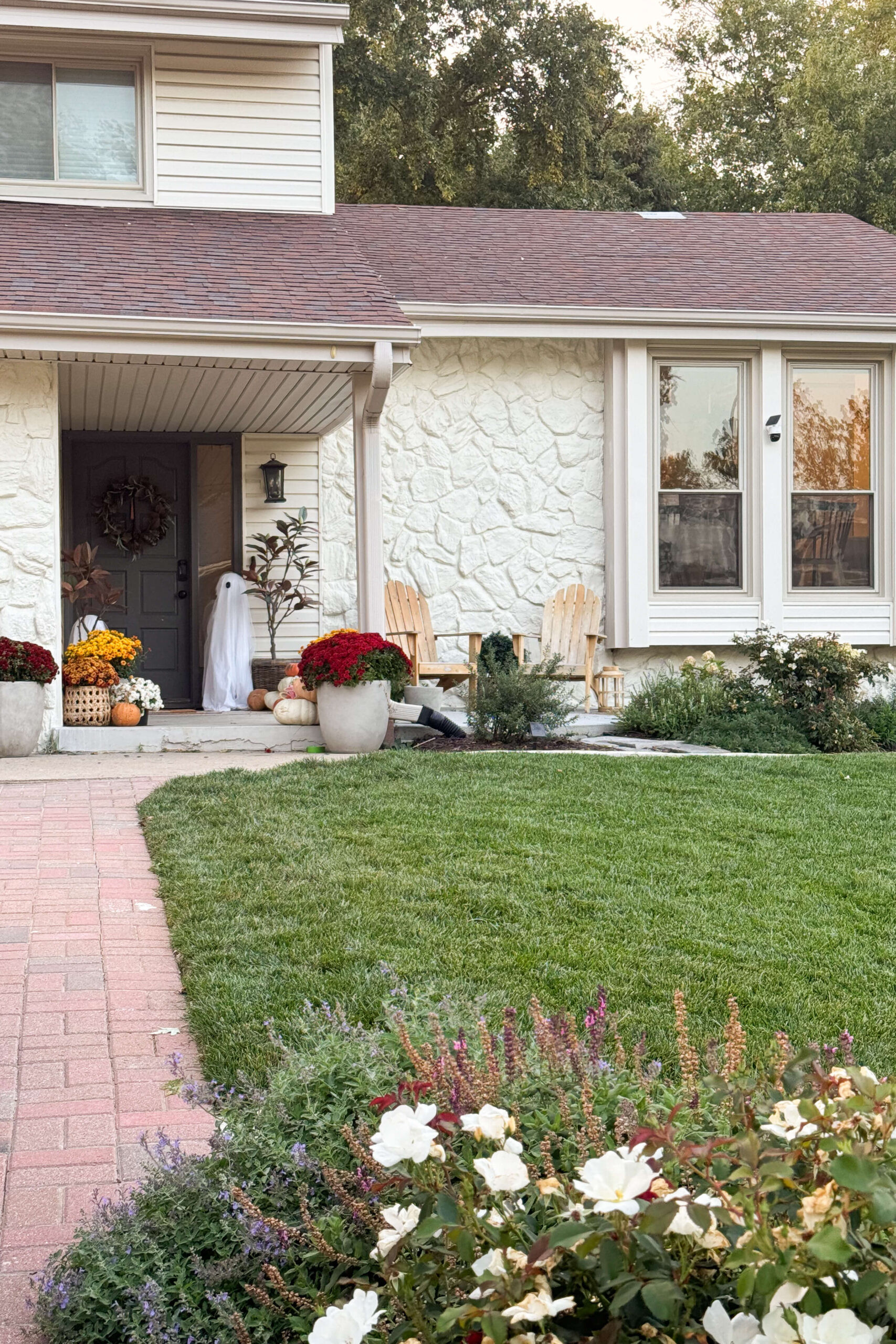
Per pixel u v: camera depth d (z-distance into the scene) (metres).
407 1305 1.80
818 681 10.74
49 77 10.75
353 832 6.27
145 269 9.57
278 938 4.72
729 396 12.43
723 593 12.38
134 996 4.25
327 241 10.59
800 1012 4.12
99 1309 2.30
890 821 6.75
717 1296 1.73
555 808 6.87
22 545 9.37
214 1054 3.64
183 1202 2.49
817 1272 1.50
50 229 10.12
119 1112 3.37
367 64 22.22
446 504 12.27
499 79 23.94
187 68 10.86
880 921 5.11
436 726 9.77
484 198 24.66
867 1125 1.75
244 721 10.26
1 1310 2.42
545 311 11.71
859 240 14.34
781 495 12.41
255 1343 2.18
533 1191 1.93
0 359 9.26
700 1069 3.03
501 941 4.73
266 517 12.31
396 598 11.40
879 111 24.45
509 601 12.34
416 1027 3.04
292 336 9.02
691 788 7.51
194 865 5.72
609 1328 1.61
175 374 9.80
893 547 12.60
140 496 12.06
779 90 27.91
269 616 12.16
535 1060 2.74
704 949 4.71
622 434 12.19
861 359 12.56
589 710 11.66
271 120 11.05
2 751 8.87
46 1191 2.93
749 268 13.12
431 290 11.84
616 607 12.22
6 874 5.71
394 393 12.19
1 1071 3.63
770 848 6.14
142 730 9.36
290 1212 2.43
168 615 12.27
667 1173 1.90
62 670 9.54
